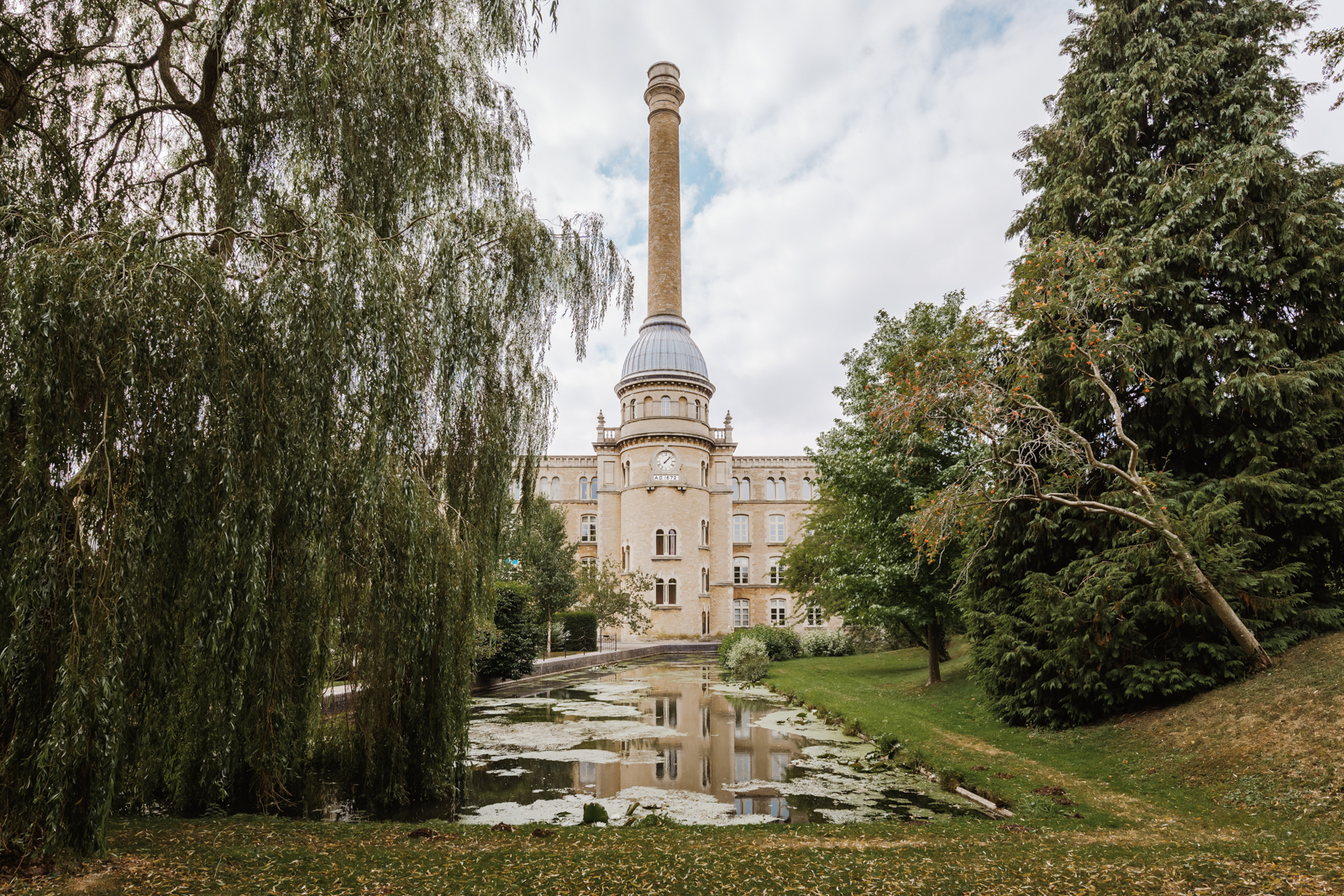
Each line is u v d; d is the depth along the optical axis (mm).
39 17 9047
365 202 9438
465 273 10359
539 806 10453
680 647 46812
